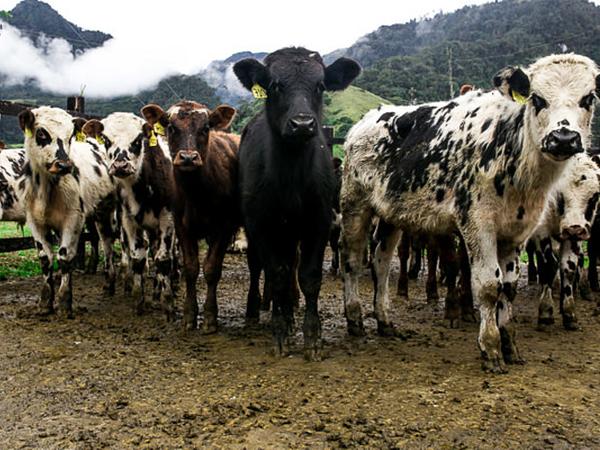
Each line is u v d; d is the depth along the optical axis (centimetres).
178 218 674
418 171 573
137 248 756
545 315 692
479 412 416
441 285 1007
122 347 603
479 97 555
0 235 1653
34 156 699
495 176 493
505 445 368
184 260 675
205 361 554
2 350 589
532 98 461
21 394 470
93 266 1090
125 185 731
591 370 515
